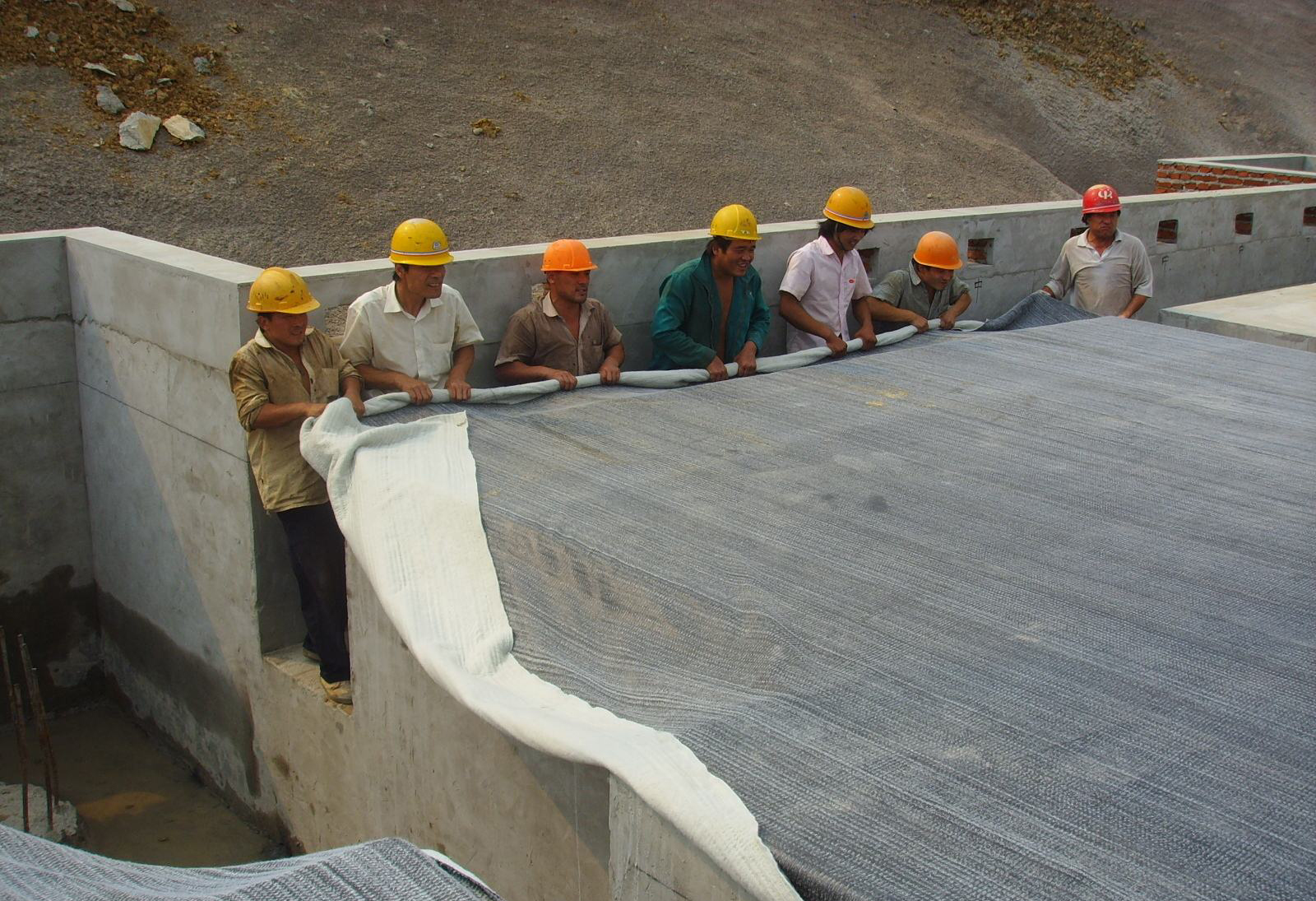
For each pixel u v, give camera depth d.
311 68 13.84
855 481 4.06
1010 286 7.74
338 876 2.10
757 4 20.16
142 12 13.45
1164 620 3.11
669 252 6.02
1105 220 6.84
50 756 5.16
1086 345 6.01
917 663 2.88
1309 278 10.16
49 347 5.81
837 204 5.86
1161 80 22.58
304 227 11.40
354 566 4.07
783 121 16.56
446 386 4.83
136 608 5.97
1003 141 18.69
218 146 12.14
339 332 4.96
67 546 6.15
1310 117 23.14
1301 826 2.26
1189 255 8.95
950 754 2.51
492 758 3.54
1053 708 2.68
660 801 2.43
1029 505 3.88
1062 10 23.16
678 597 3.25
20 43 12.40
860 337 5.93
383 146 12.98
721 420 4.71
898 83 19.27
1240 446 4.52
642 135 14.91
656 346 5.64
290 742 4.98
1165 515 3.83
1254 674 2.85
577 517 3.75
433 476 4.01
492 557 3.64
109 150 11.62
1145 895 2.07
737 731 2.63
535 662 3.21
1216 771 2.44
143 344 5.29
